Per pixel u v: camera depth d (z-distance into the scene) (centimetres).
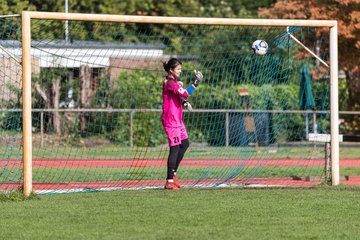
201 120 6831
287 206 2981
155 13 10144
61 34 7488
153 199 3184
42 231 2470
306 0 7212
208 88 7294
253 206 2978
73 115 7081
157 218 2702
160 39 9631
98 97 7181
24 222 2638
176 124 3531
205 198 3209
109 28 8969
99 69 7256
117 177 4272
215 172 4497
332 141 3838
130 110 6222
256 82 7319
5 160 4869
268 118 6675
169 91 3516
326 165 3978
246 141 6588
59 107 7125
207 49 8700
